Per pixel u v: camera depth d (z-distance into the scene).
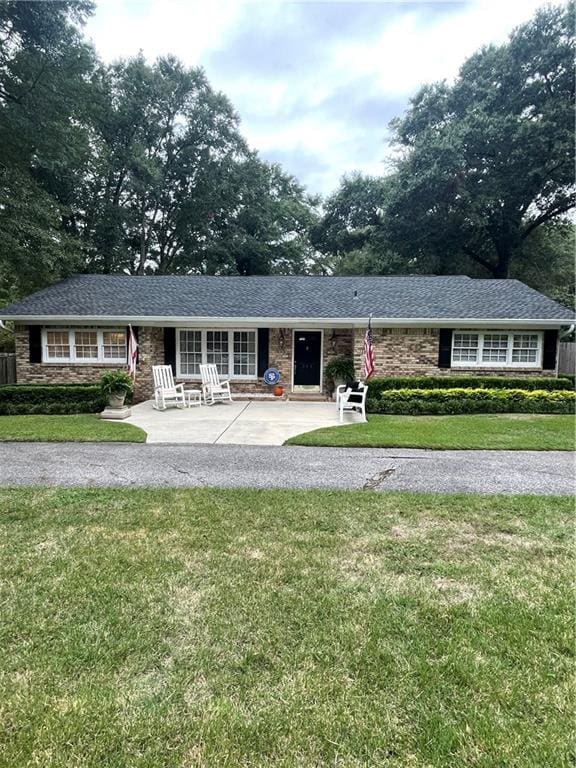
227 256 27.72
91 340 12.80
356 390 10.89
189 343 13.41
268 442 7.50
